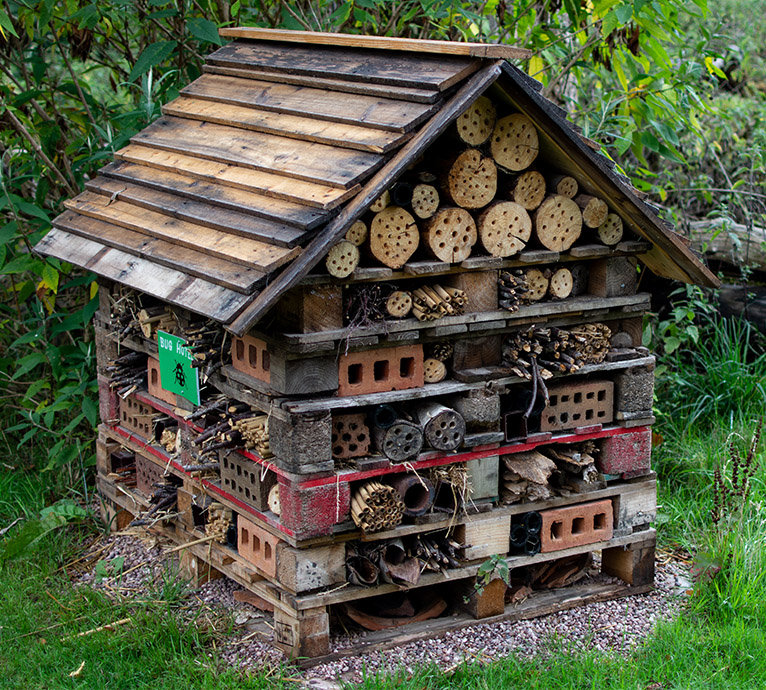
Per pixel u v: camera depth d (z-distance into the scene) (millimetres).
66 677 4344
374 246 4172
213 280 4082
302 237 4008
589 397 4594
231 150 4465
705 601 4621
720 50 7168
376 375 4332
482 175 4250
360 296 4227
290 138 4359
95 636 4473
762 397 5668
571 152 4273
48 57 6594
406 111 4129
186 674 4305
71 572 4934
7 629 4562
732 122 6570
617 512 4695
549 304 4449
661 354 6070
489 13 5656
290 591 4305
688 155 6320
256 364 4316
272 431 4273
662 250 4520
